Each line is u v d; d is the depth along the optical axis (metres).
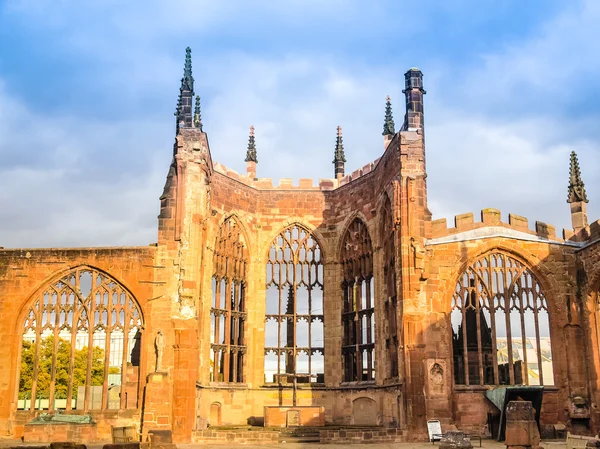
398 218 56.72
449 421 53.03
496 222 57.84
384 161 63.03
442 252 56.44
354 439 51.72
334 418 67.38
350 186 71.00
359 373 66.38
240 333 68.81
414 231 55.84
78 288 56.12
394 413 58.09
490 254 57.44
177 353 54.00
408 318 54.38
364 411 64.81
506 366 62.44
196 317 55.44
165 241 56.09
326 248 71.69
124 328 55.06
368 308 66.69
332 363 69.06
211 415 63.22
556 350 56.72
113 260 56.09
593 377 55.16
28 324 56.12
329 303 70.50
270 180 72.94
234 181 69.06
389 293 60.97
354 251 69.88
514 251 57.41
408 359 53.75
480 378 55.16
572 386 55.69
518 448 34.44
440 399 53.41
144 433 52.12
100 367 107.50
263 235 71.56
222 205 66.88
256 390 67.19
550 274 57.62
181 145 57.47
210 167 61.84
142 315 55.12
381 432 52.03
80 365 105.81
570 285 57.62
